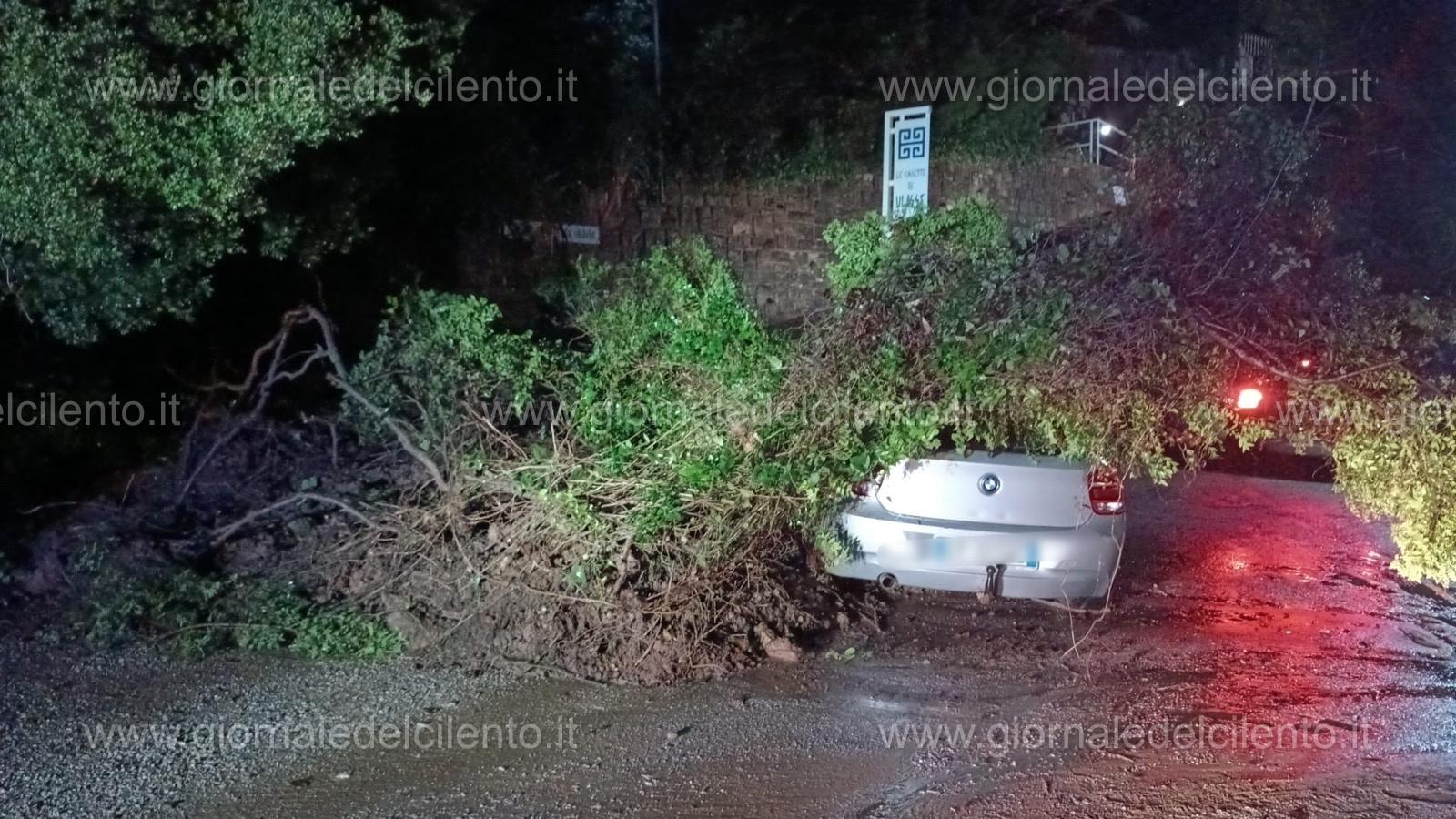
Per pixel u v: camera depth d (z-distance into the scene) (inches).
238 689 248.5
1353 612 324.5
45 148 246.5
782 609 285.9
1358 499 284.2
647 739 227.3
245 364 390.6
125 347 363.3
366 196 353.4
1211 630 304.8
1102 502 292.7
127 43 253.0
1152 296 244.7
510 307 471.8
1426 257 608.1
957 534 288.8
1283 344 254.2
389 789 204.5
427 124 439.8
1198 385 255.4
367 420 315.3
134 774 209.2
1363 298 265.9
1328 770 217.3
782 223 627.5
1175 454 365.1
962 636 293.1
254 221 317.1
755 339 268.2
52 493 343.9
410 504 297.0
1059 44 769.6
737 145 621.0
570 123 553.3
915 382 264.5
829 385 260.8
